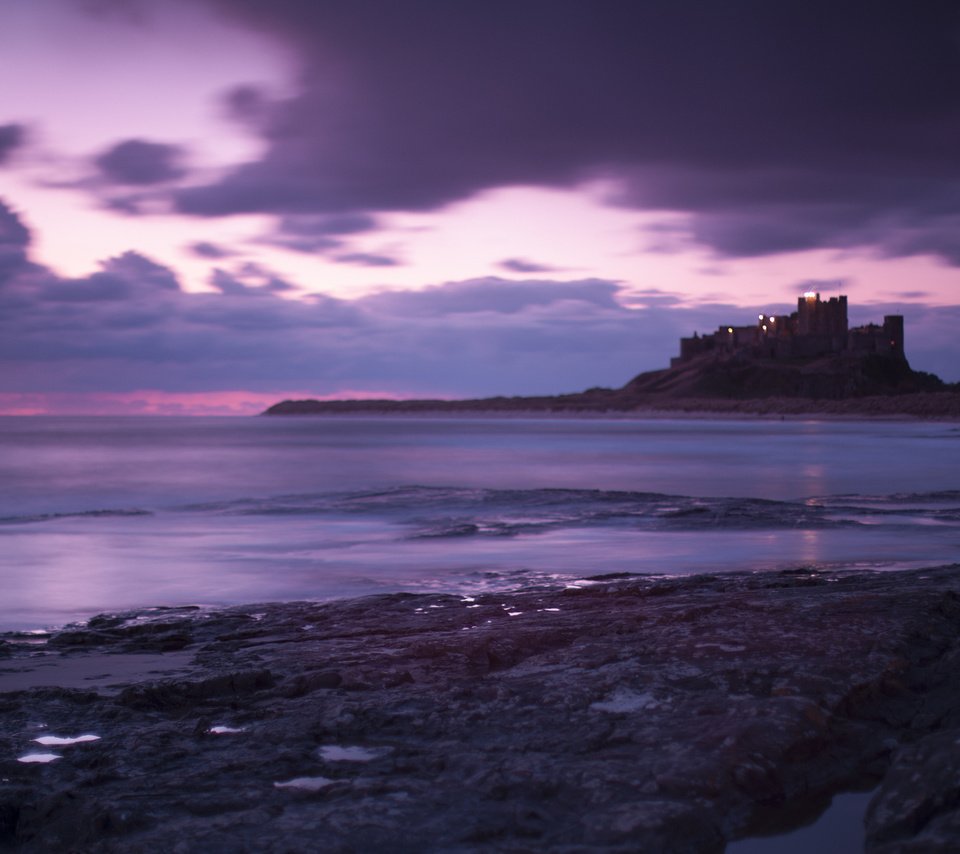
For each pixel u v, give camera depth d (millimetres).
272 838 3281
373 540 18875
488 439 108375
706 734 4227
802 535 18766
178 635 9164
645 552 16641
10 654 8398
